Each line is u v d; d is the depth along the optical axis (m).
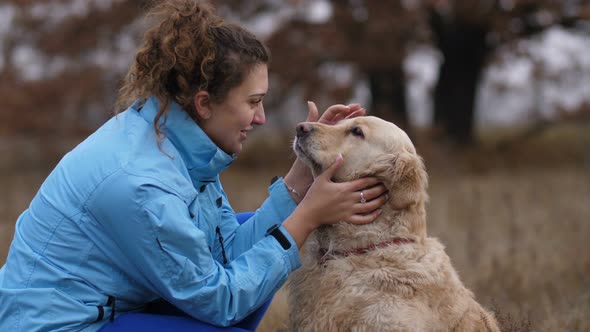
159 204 3.38
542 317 5.70
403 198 4.46
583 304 5.91
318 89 22.80
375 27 20.62
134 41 21.56
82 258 3.51
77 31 22.09
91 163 3.50
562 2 21.95
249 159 23.95
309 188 4.45
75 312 3.47
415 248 4.44
